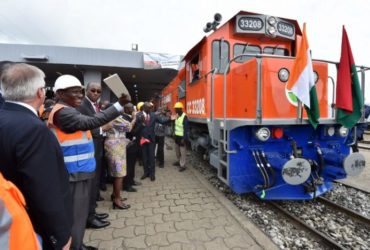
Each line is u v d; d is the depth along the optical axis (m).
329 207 3.93
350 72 3.64
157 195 4.37
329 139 4.18
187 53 6.23
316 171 3.88
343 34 3.60
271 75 3.82
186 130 6.04
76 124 2.12
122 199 4.15
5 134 1.28
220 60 5.11
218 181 5.29
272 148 3.88
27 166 1.27
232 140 3.72
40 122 1.40
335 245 2.78
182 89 7.90
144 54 12.94
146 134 5.26
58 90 2.24
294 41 5.42
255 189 3.68
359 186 4.93
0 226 1.01
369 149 9.90
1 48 11.98
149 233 3.02
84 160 2.35
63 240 1.38
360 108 3.65
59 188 1.39
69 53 12.44
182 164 6.16
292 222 3.43
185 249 2.67
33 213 1.33
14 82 1.39
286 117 3.88
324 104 4.26
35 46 12.13
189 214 3.56
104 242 2.81
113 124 3.62
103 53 12.76
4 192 1.06
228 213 3.60
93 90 3.17
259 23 4.88
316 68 4.19
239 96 4.37
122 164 3.69
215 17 5.21
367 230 3.25
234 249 2.67
